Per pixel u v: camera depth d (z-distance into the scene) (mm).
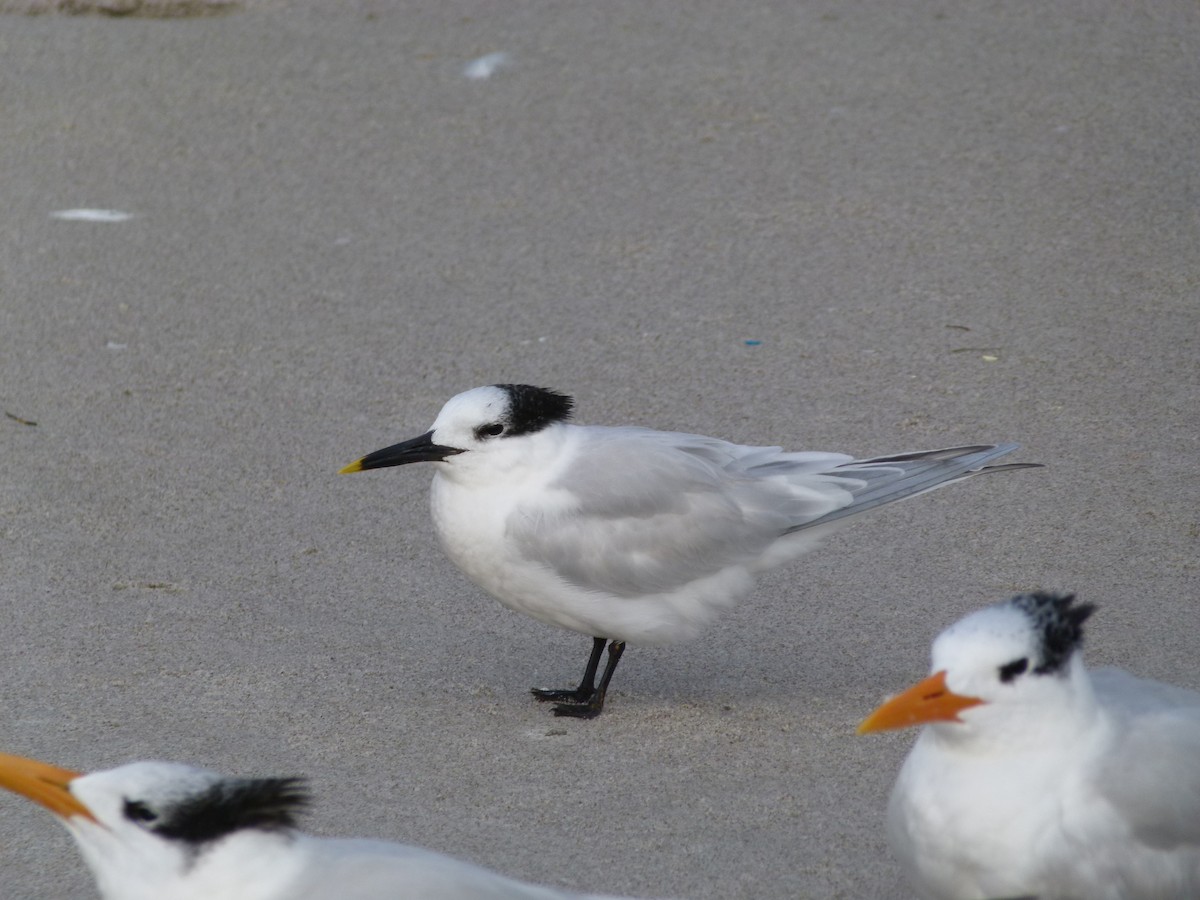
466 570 9320
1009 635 5965
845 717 8938
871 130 17703
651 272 15008
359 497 11672
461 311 14438
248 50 20859
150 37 21391
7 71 20219
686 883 7332
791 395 12781
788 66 19562
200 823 5574
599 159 17391
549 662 9867
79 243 15891
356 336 14039
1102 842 5973
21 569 10648
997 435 12039
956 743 6117
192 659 9617
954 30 20422
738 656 9695
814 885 7297
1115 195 15930
